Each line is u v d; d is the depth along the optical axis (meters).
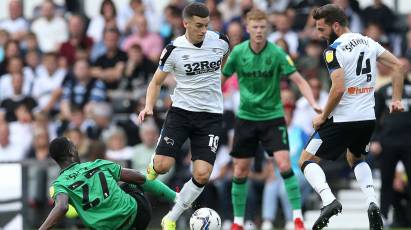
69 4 54.91
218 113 27.00
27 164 39.44
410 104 38.53
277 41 37.81
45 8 52.28
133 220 25.08
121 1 54.75
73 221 39.38
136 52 46.12
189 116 26.75
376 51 25.59
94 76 46.28
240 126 30.58
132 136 43.31
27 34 50.19
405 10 52.22
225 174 40.34
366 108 25.31
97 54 49.03
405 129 38.34
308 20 46.75
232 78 42.31
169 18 49.16
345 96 25.28
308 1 48.94
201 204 39.94
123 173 25.41
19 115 45.66
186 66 26.39
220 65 26.80
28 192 39.38
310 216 42.19
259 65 30.03
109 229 24.64
